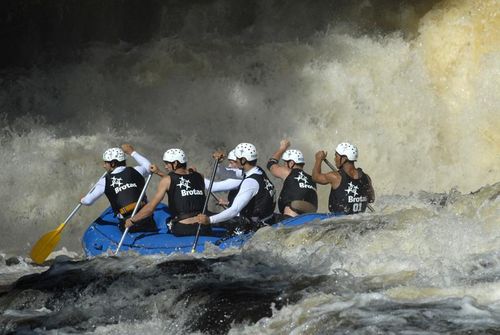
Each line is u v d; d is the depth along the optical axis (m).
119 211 23.48
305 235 19.84
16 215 28.30
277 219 23.27
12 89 34.62
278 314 14.98
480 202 19.88
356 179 22.77
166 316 15.95
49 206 28.56
